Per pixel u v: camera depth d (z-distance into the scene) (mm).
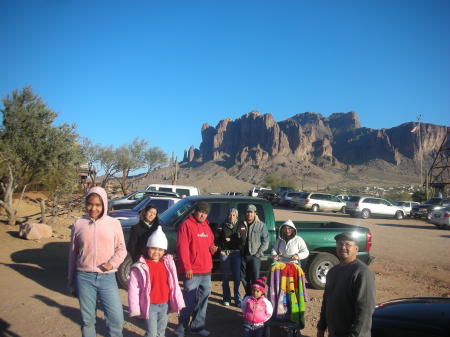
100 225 4020
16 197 20234
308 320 6012
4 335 4793
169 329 5410
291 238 5965
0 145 13430
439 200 35844
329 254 7965
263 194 44281
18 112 13969
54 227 14086
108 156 47688
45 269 8398
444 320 3695
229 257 6523
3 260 8906
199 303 5262
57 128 15016
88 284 3928
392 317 3955
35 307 5844
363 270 3250
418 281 9164
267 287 5105
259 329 4727
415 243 16344
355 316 3189
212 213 7480
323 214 33531
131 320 5535
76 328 5117
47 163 14398
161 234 4168
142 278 4000
